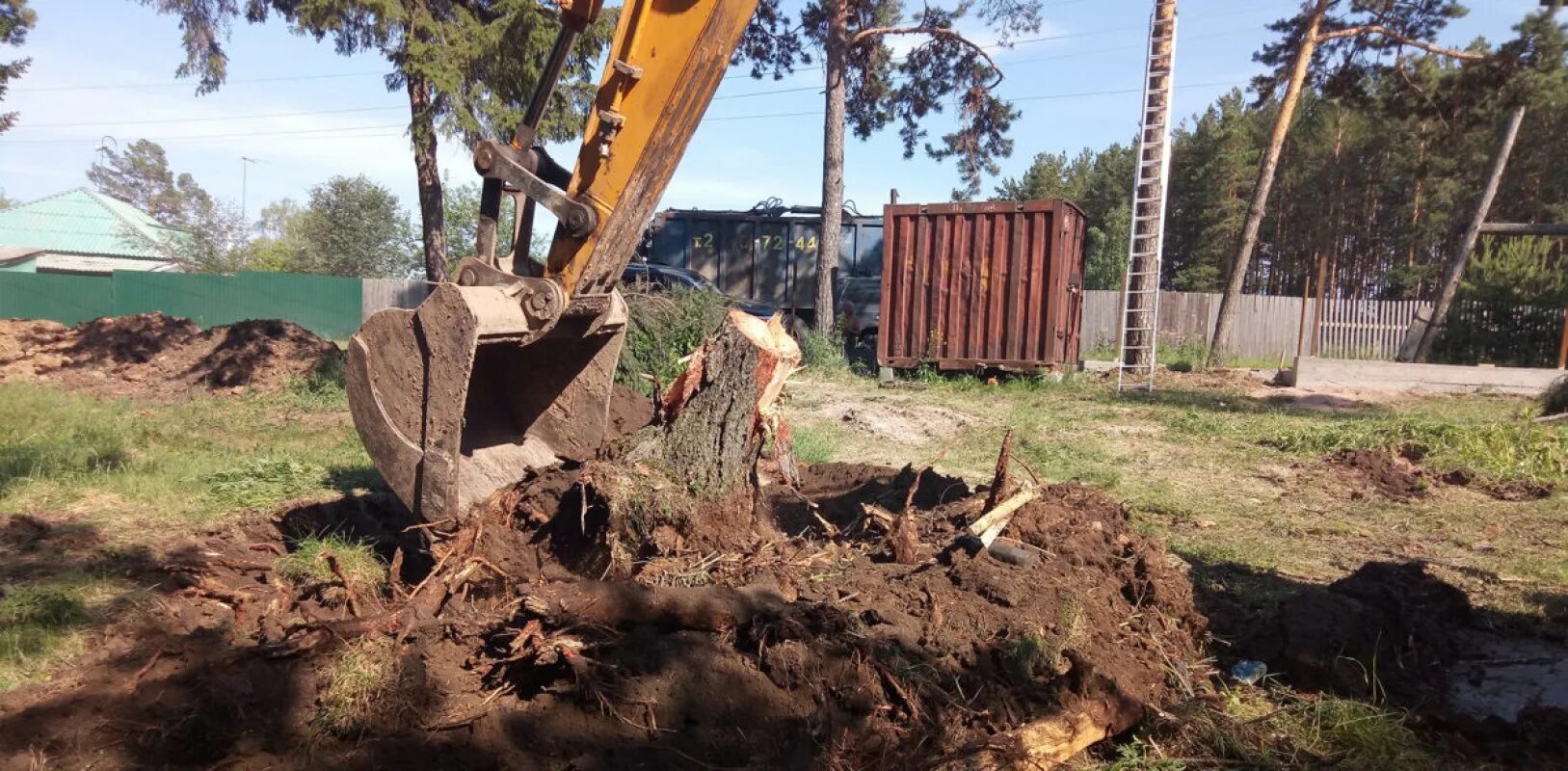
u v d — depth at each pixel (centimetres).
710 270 2219
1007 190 6019
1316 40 2003
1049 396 1495
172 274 2648
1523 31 1841
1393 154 4006
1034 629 395
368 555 530
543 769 307
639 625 364
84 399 1148
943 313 1630
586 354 543
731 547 452
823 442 978
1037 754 340
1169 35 1720
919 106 2159
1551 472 964
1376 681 431
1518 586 607
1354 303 2755
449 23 1451
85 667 372
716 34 462
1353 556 675
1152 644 428
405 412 460
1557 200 3734
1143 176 1758
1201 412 1345
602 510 458
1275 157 2050
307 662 334
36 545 555
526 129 491
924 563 456
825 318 1894
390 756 301
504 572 423
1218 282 4812
